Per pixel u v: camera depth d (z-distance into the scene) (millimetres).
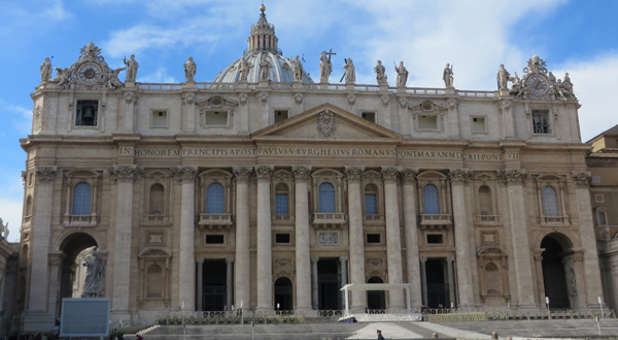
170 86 73812
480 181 75438
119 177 69688
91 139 70438
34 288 66500
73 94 72312
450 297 71875
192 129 72500
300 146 72125
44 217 68438
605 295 76562
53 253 67875
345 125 73250
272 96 74062
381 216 72750
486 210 75062
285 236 71375
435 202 74688
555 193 76688
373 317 62031
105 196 70125
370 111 75188
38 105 72500
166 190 70750
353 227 71000
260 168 70938
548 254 79500
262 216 69812
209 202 71625
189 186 70312
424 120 76500
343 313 67875
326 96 74875
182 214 69500
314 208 71688
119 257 67625
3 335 64625
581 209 75875
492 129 76938
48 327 65938
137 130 72062
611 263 76375
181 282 67688
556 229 75062
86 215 69375
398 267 70562
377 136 73375
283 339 52625
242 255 69125
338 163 72438
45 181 69375
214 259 70250
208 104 73375
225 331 55656
